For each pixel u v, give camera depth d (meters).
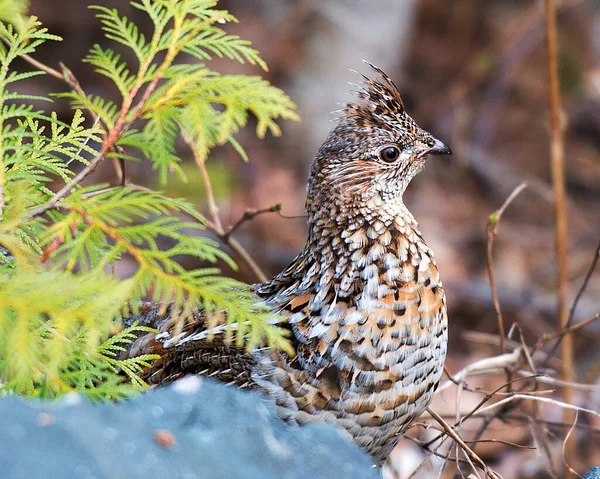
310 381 5.89
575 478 8.98
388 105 6.76
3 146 4.49
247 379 5.97
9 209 4.24
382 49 14.90
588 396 10.22
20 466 3.44
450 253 14.17
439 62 16.61
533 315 13.20
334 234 6.41
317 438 4.27
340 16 14.61
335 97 14.76
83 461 3.53
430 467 8.45
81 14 14.34
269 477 3.89
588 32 17.56
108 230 4.10
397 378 6.01
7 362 4.09
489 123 16.41
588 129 16.86
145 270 4.02
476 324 13.06
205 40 4.72
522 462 9.41
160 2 4.64
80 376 4.27
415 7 15.95
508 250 14.71
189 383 4.28
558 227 9.27
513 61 16.75
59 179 8.83
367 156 6.54
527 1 17.50
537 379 7.67
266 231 13.41
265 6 15.01
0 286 3.81
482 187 15.80
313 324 6.01
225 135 4.45
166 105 4.57
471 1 17.09
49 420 3.68
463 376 7.32
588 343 12.77
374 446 6.16
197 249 4.13
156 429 3.90
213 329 6.12
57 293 3.79
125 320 7.03
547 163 16.30
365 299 6.08
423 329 6.16
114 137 4.50
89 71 14.16
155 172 12.71
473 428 9.78
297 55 14.69
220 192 12.92
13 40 4.56
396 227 6.45
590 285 13.94
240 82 4.63
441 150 6.77
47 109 13.37
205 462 3.79
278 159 14.59
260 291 6.57
